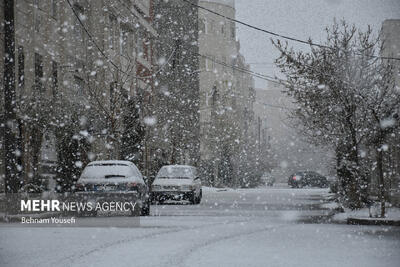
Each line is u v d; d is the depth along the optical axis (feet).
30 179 104.94
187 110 217.15
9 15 86.89
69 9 140.56
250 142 314.35
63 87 133.90
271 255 49.29
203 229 71.05
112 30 172.96
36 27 122.42
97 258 47.85
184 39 256.52
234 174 264.72
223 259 47.16
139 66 199.62
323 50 109.60
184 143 204.54
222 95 299.79
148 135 165.58
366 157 110.52
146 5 211.61
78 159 132.36
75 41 145.79
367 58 107.55
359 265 44.14
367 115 97.25
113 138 131.85
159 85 212.64
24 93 109.70
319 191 224.12
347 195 105.50
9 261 46.42
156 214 96.84
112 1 168.25
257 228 72.49
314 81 108.68
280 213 101.24
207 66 309.63
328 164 140.05
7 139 86.12
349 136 101.30
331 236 63.46
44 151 115.96
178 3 249.75
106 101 151.12
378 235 64.44
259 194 191.83
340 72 102.63
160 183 127.95
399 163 135.54
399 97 95.81
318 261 46.03
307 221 83.76
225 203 134.82
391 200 120.57
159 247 54.44
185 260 46.68
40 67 124.57
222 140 262.26
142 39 208.64
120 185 89.10
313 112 113.50
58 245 55.83
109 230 69.62
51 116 106.63
